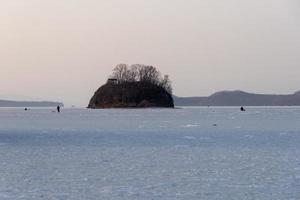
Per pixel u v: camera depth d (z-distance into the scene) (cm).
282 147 13900
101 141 16100
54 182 8200
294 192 7331
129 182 8225
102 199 7006
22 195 7225
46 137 18025
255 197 7050
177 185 7956
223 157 11494
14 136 18588
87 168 9744
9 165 10144
